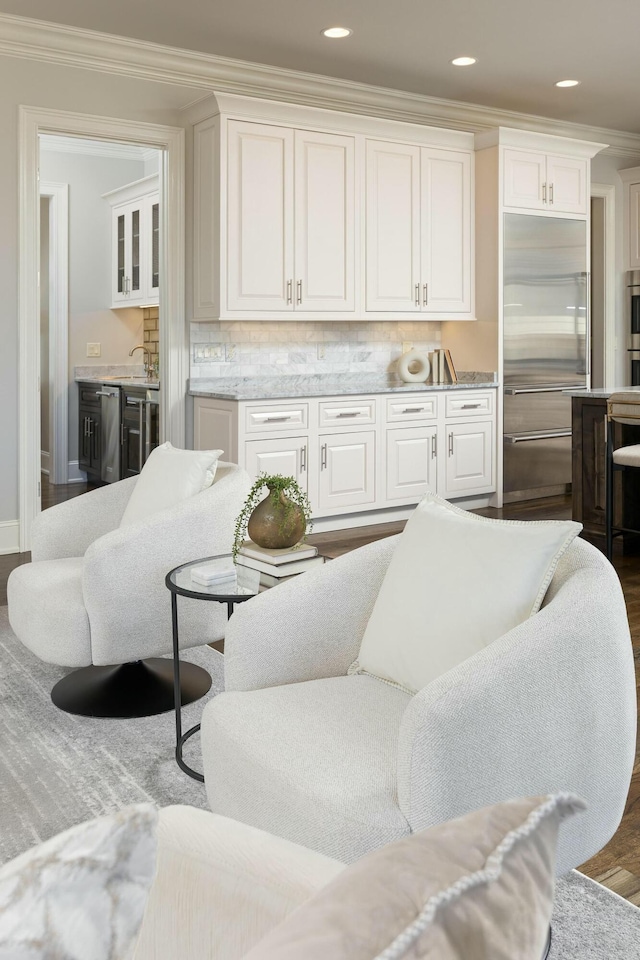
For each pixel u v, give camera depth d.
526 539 1.73
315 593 1.94
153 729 2.60
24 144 4.73
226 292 5.09
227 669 1.87
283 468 5.18
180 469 2.88
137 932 0.48
